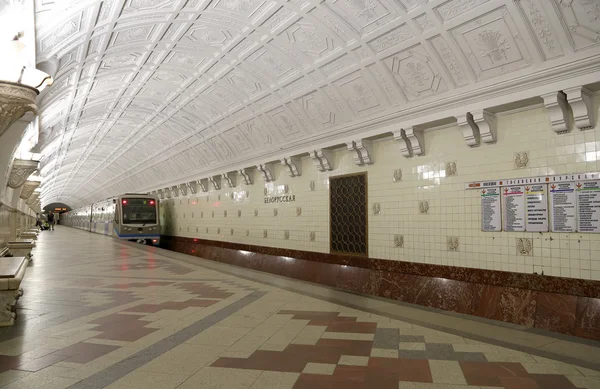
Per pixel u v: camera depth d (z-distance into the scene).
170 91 11.84
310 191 10.52
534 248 5.69
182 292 7.33
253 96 10.34
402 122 7.41
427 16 5.93
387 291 7.73
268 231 12.32
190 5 7.14
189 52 9.11
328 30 7.16
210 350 4.07
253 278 9.16
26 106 5.09
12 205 13.28
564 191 5.40
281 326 5.03
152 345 4.20
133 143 18.59
